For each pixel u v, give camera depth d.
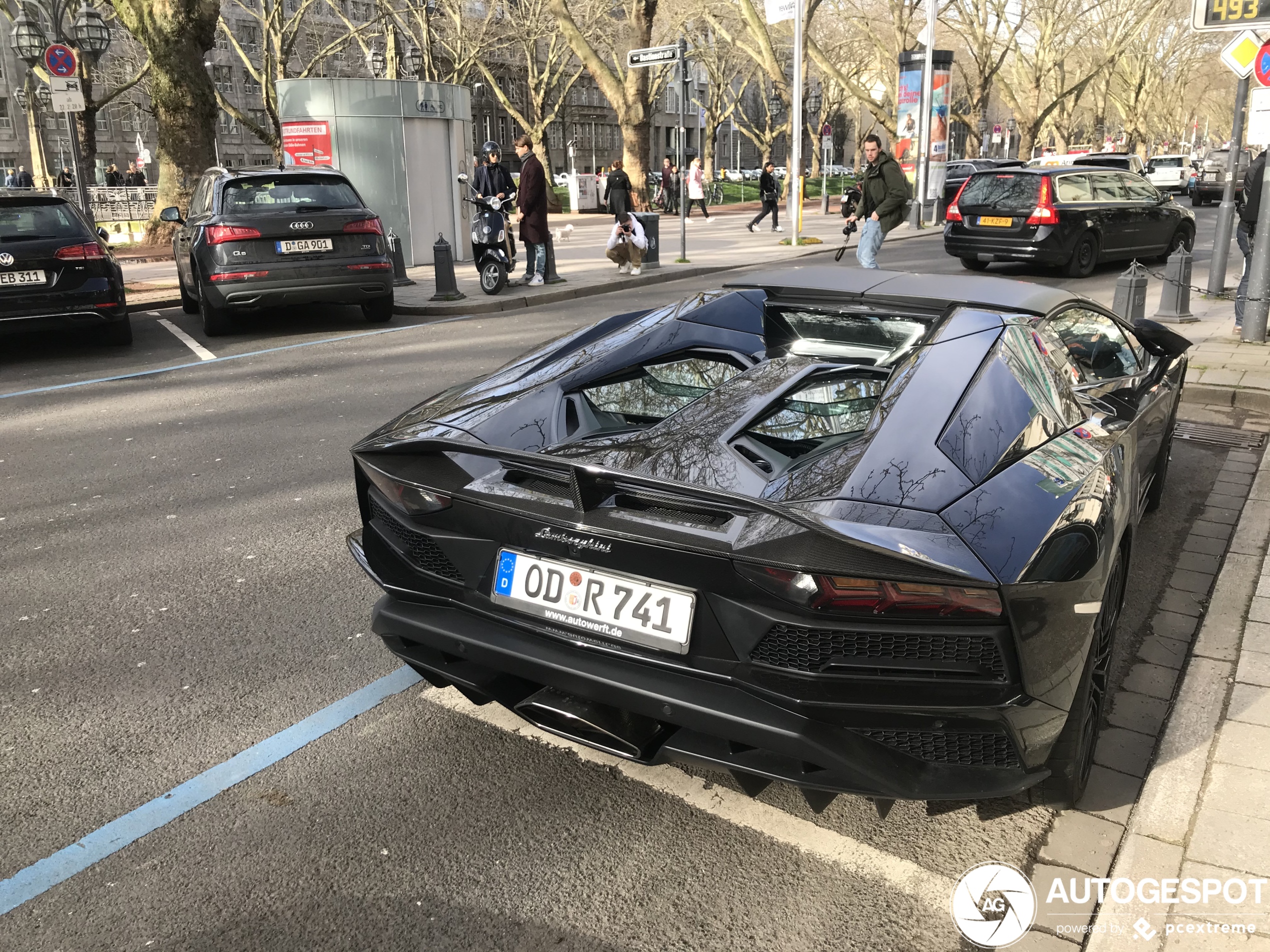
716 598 2.07
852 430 2.52
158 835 2.47
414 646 2.65
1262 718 2.80
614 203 14.51
